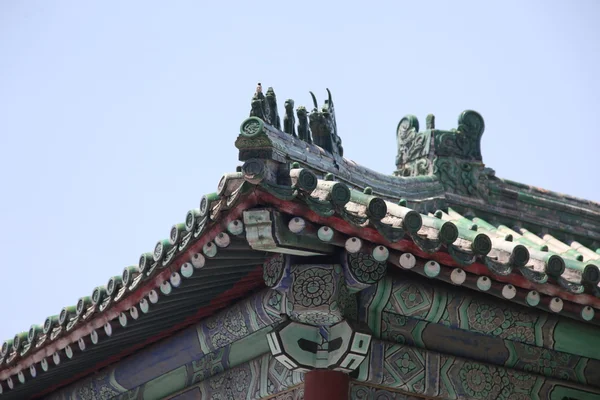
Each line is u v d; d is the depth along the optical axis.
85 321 17.33
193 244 13.91
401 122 21.25
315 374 14.73
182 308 16.45
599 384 17.06
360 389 15.27
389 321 15.38
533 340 16.27
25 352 19.52
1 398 21.53
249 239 13.09
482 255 13.54
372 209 13.02
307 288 14.32
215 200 13.32
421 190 19.39
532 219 20.27
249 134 12.77
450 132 20.25
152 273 14.84
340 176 16.48
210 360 17.78
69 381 21.34
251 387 16.75
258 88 14.47
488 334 16.02
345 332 14.51
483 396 16.11
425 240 13.30
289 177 12.82
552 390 16.77
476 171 20.17
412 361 15.61
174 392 18.70
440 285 15.27
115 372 20.08
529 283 14.05
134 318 16.08
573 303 14.44
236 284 15.78
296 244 13.53
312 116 16.61
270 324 16.02
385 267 14.41
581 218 20.64
